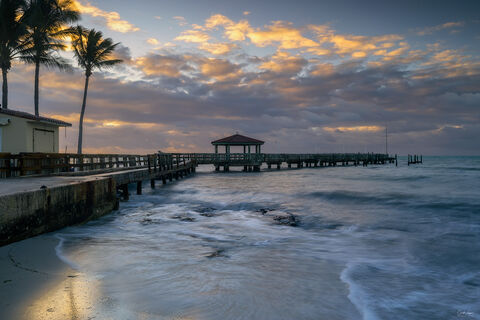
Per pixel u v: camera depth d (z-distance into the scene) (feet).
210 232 26.66
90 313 9.54
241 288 12.78
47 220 21.67
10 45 75.66
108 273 13.91
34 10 75.51
